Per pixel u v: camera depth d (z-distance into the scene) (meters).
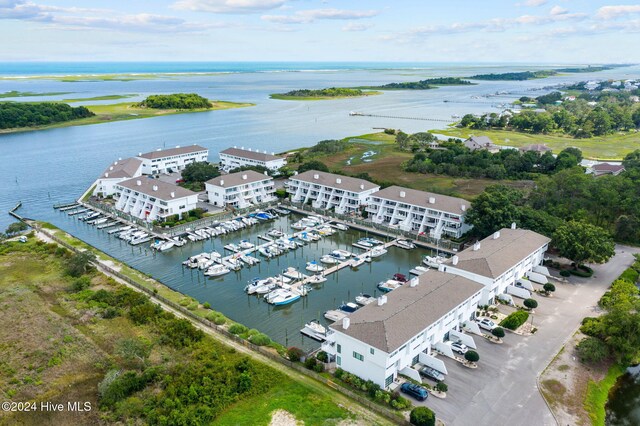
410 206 148.75
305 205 170.62
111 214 166.62
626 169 190.88
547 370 80.44
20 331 91.50
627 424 71.31
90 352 85.38
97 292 106.56
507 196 144.38
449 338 89.88
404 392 74.44
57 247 134.62
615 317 85.44
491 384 76.69
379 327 76.31
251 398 73.62
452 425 67.25
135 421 68.50
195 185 195.00
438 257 128.00
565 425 67.81
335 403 72.50
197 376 76.69
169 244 139.62
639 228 135.88
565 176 149.12
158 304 102.62
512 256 107.31
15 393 74.31
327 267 128.50
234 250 137.62
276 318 102.81
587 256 113.69
